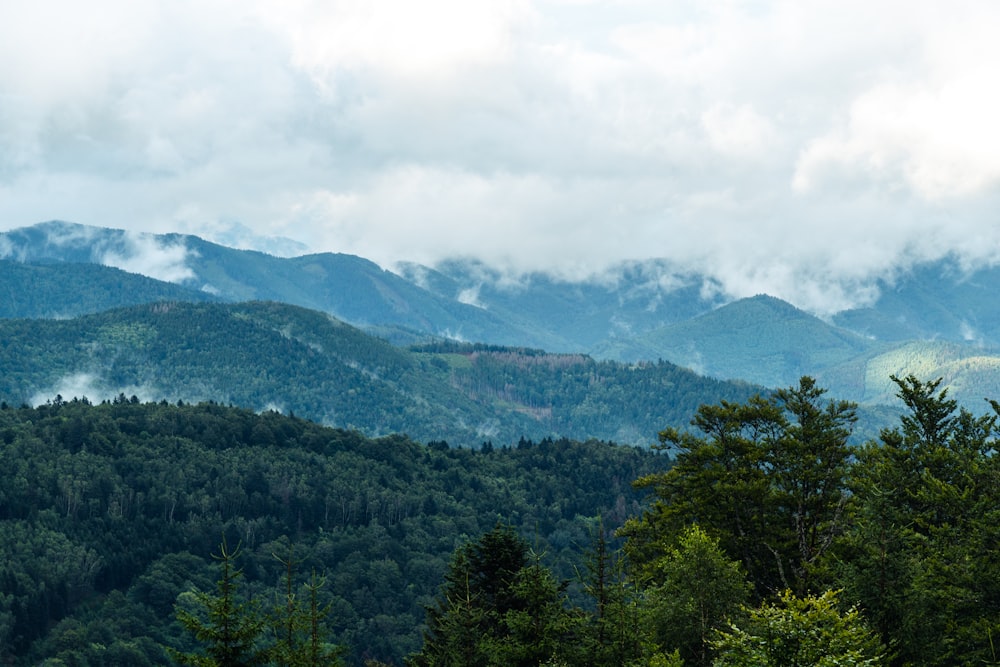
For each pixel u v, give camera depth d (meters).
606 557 53.56
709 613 50.94
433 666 59.97
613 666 49.84
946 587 51.56
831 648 34.28
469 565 68.44
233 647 39.09
